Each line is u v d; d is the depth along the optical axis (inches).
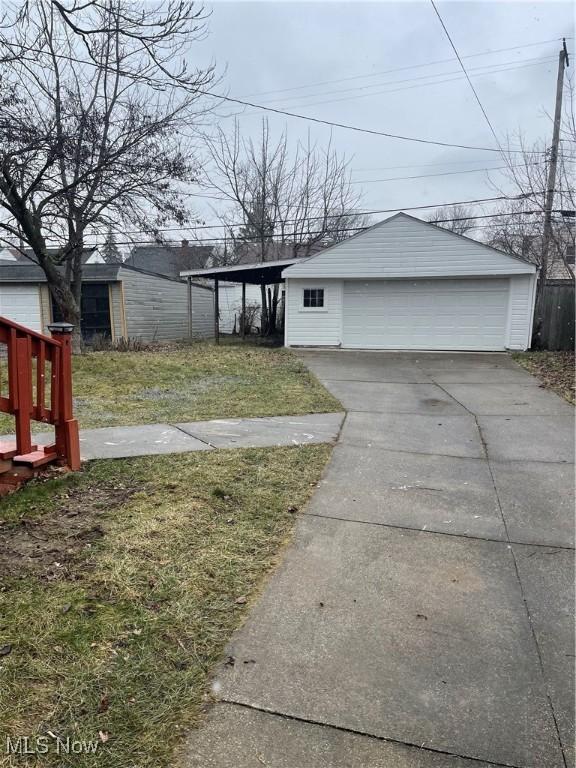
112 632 84.7
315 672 77.5
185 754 63.0
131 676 75.4
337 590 99.4
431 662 80.1
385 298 533.0
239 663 79.0
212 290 895.1
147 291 689.6
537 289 519.8
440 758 63.2
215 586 99.4
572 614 92.4
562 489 151.7
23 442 146.9
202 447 188.5
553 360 438.6
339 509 136.9
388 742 65.4
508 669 78.7
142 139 395.5
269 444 194.5
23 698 70.6
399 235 516.1
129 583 98.9
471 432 217.3
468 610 93.5
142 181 399.9
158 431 211.9
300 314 549.0
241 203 915.4
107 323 638.5
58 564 104.9
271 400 283.4
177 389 316.2
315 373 382.3
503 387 327.9
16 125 325.7
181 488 147.6
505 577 104.7
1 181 372.8
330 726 67.7
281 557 111.5
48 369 342.6
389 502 141.9
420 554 113.7
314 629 87.6
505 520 130.9
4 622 86.2
